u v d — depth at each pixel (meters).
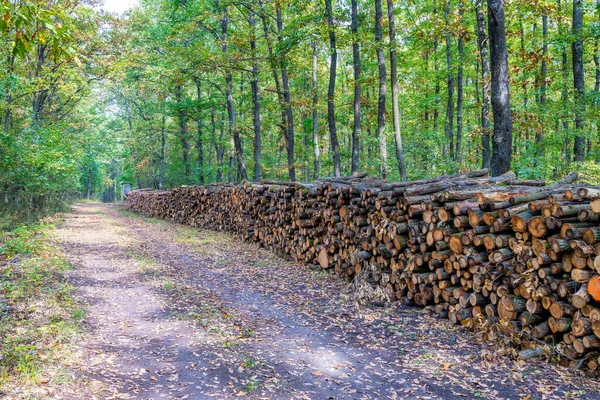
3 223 14.22
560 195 5.03
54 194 24.56
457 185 7.26
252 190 13.88
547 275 4.92
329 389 4.29
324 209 9.63
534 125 15.05
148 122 33.41
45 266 8.84
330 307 7.12
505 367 4.74
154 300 7.25
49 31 3.79
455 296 6.20
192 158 38.59
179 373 4.48
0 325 5.04
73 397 3.69
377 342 5.57
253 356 5.04
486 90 13.70
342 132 35.28
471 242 5.98
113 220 22.89
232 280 9.13
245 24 23.84
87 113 28.89
